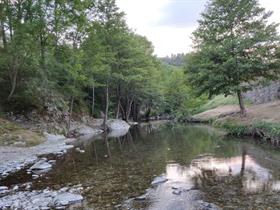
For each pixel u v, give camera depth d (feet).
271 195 29.99
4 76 88.69
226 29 88.89
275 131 61.67
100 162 51.24
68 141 83.41
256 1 85.46
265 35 81.92
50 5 88.89
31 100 90.63
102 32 117.70
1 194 33.27
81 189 34.73
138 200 30.14
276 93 109.91
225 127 93.09
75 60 95.20
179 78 196.44
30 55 82.02
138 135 98.02
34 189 35.14
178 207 27.58
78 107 125.39
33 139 72.95
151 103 193.57
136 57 140.36
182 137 83.66
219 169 42.34
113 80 136.36
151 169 44.16
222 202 28.53
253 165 43.70
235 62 81.05
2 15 79.66
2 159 52.90
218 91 89.30
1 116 79.15
